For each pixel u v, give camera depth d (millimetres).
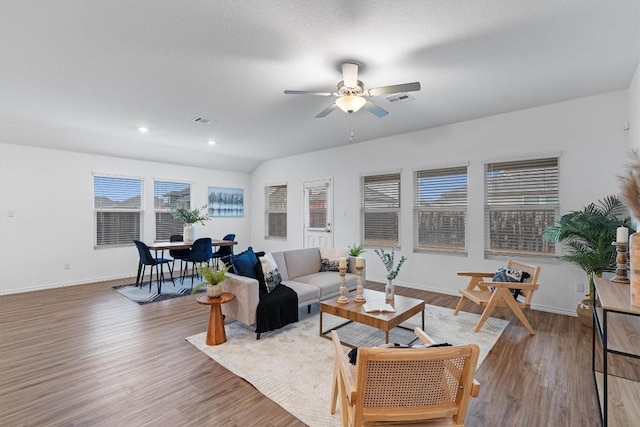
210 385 2297
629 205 1826
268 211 7898
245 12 2096
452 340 3072
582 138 3715
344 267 3193
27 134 4820
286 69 2918
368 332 3309
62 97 3580
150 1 1978
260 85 3275
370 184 5816
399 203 5402
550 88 3418
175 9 2059
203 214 7340
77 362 2637
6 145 4926
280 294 3330
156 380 2359
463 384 1269
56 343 3021
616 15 2133
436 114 4285
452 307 4137
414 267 5188
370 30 2301
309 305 3945
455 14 2119
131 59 2719
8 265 4922
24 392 2199
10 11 2047
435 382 1268
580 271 3752
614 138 3527
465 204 4688
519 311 3268
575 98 3725
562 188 3854
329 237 6406
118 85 3256
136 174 6336
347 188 6105
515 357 2715
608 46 2539
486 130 4426
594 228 3234
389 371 1217
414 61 2771
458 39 2422
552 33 2352
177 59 2723
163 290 5090
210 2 1994
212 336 2967
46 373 2459
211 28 2273
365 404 1246
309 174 6797
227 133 5176
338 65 2840
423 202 5145
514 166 4250
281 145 6105
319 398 2141
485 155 4434
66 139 5172
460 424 1290
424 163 5051
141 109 3990
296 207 7090
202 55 2658
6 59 2701
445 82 3230
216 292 3045
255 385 2291
